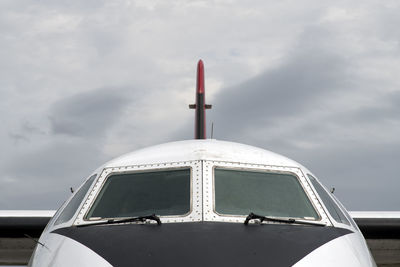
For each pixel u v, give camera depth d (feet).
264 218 21.24
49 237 22.84
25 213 39.60
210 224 20.72
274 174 24.50
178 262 17.88
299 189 24.09
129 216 22.30
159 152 25.63
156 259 18.16
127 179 24.25
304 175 25.04
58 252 20.71
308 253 19.17
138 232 20.34
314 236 20.68
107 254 19.10
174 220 21.36
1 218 38.91
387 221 39.75
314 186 24.84
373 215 40.40
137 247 19.10
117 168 25.02
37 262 21.59
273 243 19.38
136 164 24.95
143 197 23.03
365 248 22.30
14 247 40.98
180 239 19.27
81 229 21.81
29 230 39.22
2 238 39.75
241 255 18.33
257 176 24.11
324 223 22.49
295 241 19.85
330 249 19.97
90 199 23.61
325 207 23.53
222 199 22.41
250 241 19.29
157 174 24.06
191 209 21.81
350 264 19.67
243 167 24.30
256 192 23.20
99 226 21.76
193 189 22.76
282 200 23.18
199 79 55.21
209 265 17.69
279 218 22.08
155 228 20.61
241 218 21.61
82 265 19.04
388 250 41.34
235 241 19.20
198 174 23.41
